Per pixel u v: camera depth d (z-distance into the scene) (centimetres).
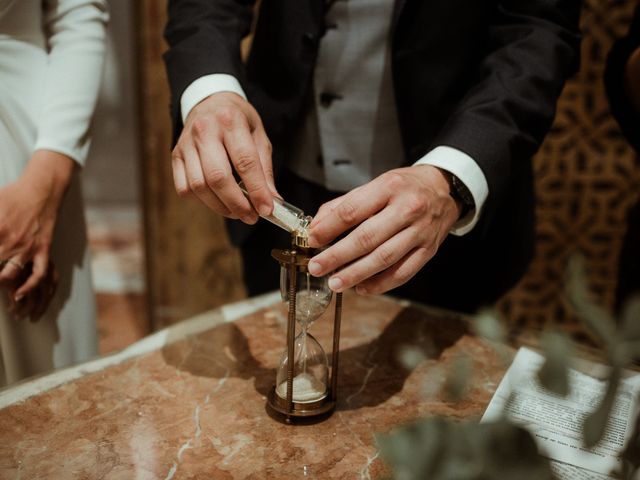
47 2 104
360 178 114
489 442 32
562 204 214
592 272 218
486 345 93
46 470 63
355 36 105
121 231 365
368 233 63
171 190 239
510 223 113
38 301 104
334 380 76
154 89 229
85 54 106
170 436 70
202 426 72
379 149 112
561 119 207
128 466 64
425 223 67
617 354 31
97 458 66
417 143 104
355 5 104
